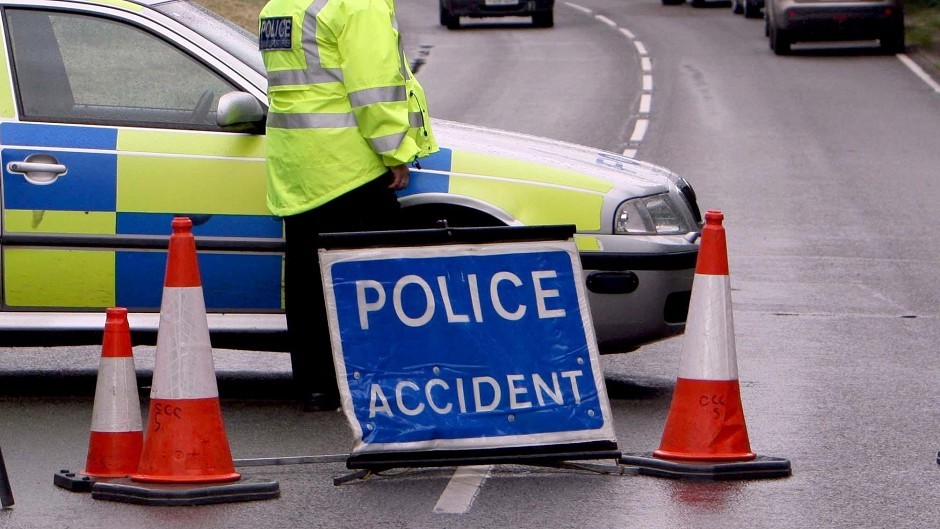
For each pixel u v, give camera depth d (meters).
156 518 11.82
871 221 29.62
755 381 17.03
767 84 52.22
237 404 15.91
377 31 14.02
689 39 68.25
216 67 15.52
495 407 12.80
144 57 15.58
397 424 12.73
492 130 16.95
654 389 16.81
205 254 15.27
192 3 16.86
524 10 72.56
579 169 15.55
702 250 13.17
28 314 15.43
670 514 11.91
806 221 29.62
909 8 80.69
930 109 46.25
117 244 15.23
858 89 50.94
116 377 12.89
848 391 16.52
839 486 12.77
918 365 17.97
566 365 12.90
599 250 15.30
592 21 78.25
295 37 14.21
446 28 74.31
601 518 11.80
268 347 15.63
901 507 12.16
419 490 12.63
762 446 14.12
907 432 14.69
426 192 15.25
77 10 15.60
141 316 15.41
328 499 12.38
